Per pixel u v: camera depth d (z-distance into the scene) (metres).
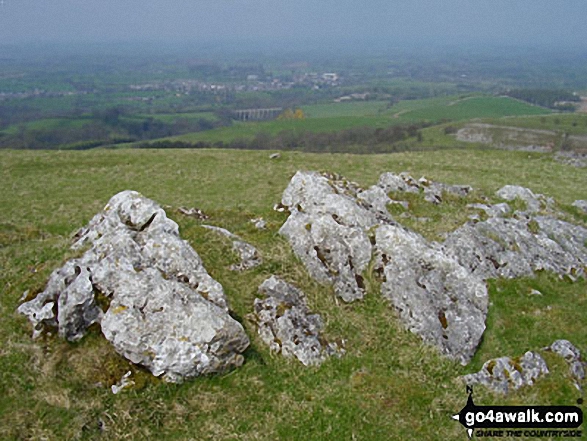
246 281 18.48
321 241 20.64
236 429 13.25
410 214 28.38
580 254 26.11
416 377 15.65
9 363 14.02
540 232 26.97
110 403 13.27
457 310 18.55
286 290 17.95
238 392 14.29
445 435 13.67
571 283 22.84
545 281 22.61
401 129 135.75
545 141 109.38
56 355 14.32
